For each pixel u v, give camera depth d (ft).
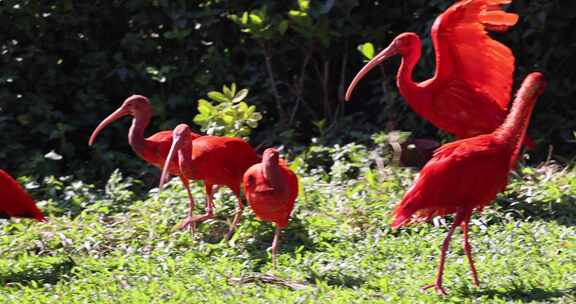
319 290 33.47
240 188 40.01
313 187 44.93
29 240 39.78
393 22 56.80
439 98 42.52
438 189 32.07
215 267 36.09
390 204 41.98
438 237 39.34
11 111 52.06
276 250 37.96
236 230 40.14
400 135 47.85
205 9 54.13
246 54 55.67
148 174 51.03
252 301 32.27
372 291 33.27
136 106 42.45
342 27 53.98
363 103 58.08
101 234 40.32
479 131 42.37
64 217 42.37
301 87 55.52
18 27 52.75
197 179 39.47
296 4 54.39
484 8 40.63
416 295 32.83
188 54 56.34
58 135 51.19
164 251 38.34
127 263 37.09
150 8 55.52
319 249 38.73
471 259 33.24
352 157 48.14
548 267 35.45
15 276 36.11
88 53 54.80
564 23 52.19
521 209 42.19
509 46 53.88
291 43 55.16
